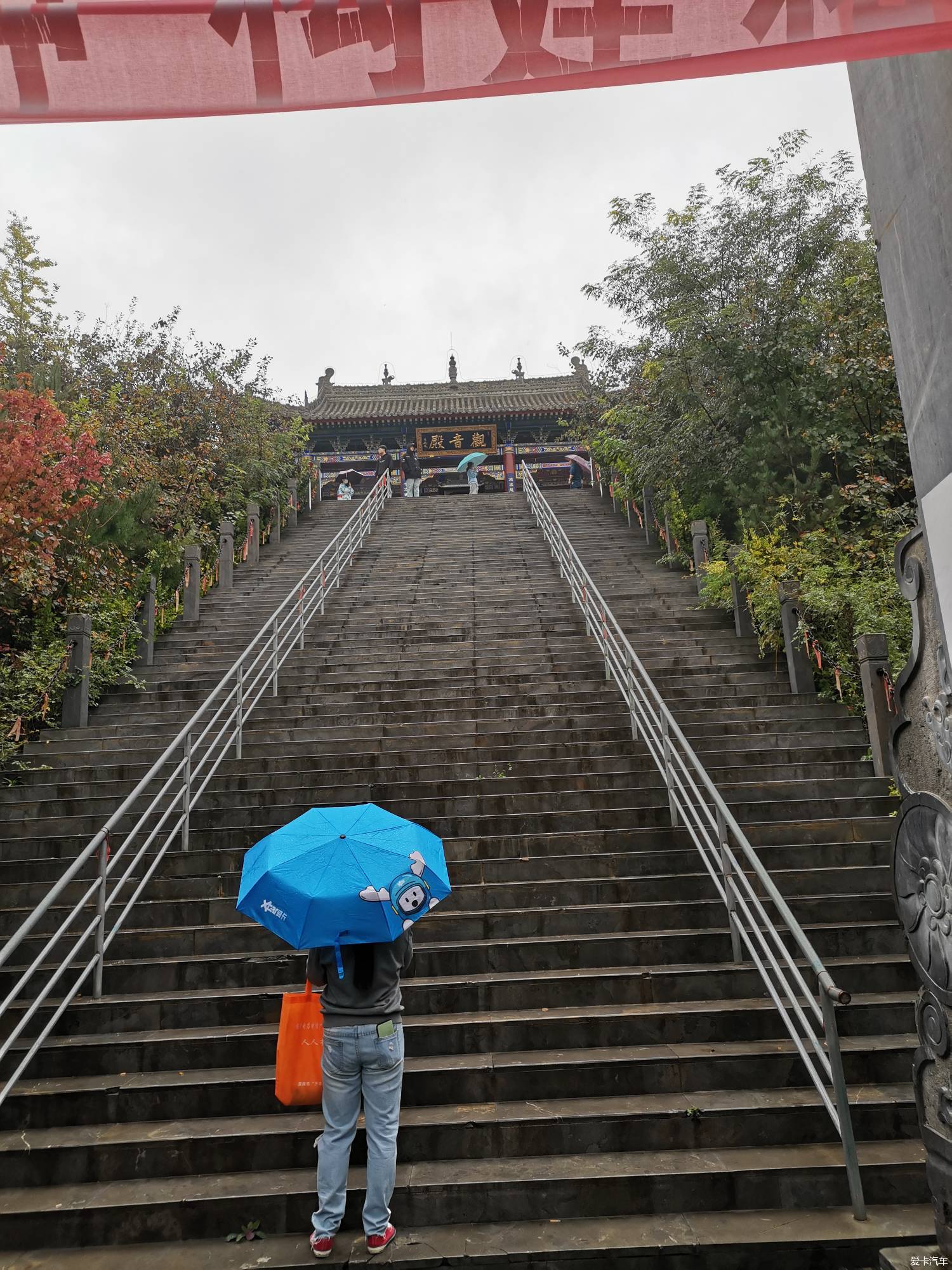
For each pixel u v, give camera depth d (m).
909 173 3.29
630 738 9.15
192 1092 5.01
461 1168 4.48
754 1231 4.04
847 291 13.70
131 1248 4.19
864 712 9.60
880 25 2.34
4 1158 4.61
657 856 6.99
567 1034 5.36
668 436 16.00
